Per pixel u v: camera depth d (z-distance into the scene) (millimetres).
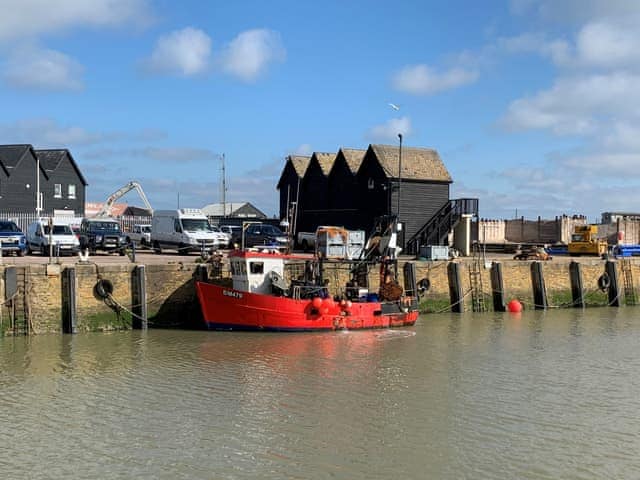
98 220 36938
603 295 37969
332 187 48031
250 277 25953
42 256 32750
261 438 13867
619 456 13281
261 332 25047
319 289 26328
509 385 18422
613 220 67625
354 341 24219
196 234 35562
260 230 40719
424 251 34000
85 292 24359
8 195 54031
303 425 14703
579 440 14117
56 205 58000
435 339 25125
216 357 20984
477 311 33844
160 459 12727
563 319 31750
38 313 23578
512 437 14227
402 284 32094
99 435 13914
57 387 17312
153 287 25844
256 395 16891
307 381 18312
